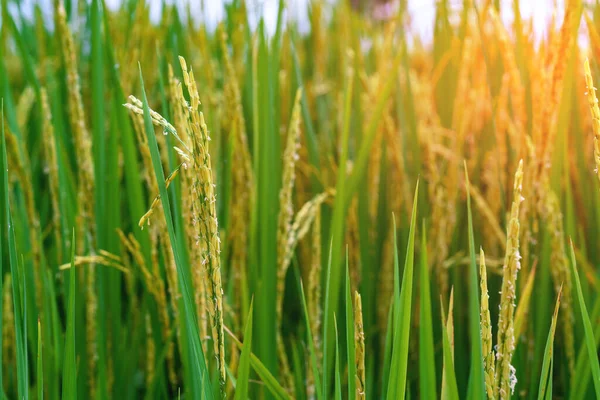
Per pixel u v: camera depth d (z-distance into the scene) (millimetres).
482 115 1246
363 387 749
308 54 1871
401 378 751
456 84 1312
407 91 1270
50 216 1412
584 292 995
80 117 987
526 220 958
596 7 1144
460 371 1057
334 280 904
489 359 727
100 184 1020
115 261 1011
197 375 836
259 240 1043
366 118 1439
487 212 1047
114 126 1009
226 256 1068
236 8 1410
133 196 971
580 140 1125
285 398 840
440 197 1095
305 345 978
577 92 1112
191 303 743
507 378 743
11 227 789
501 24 984
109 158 1013
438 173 1186
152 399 971
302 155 1409
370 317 1088
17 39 1071
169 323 1018
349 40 1713
